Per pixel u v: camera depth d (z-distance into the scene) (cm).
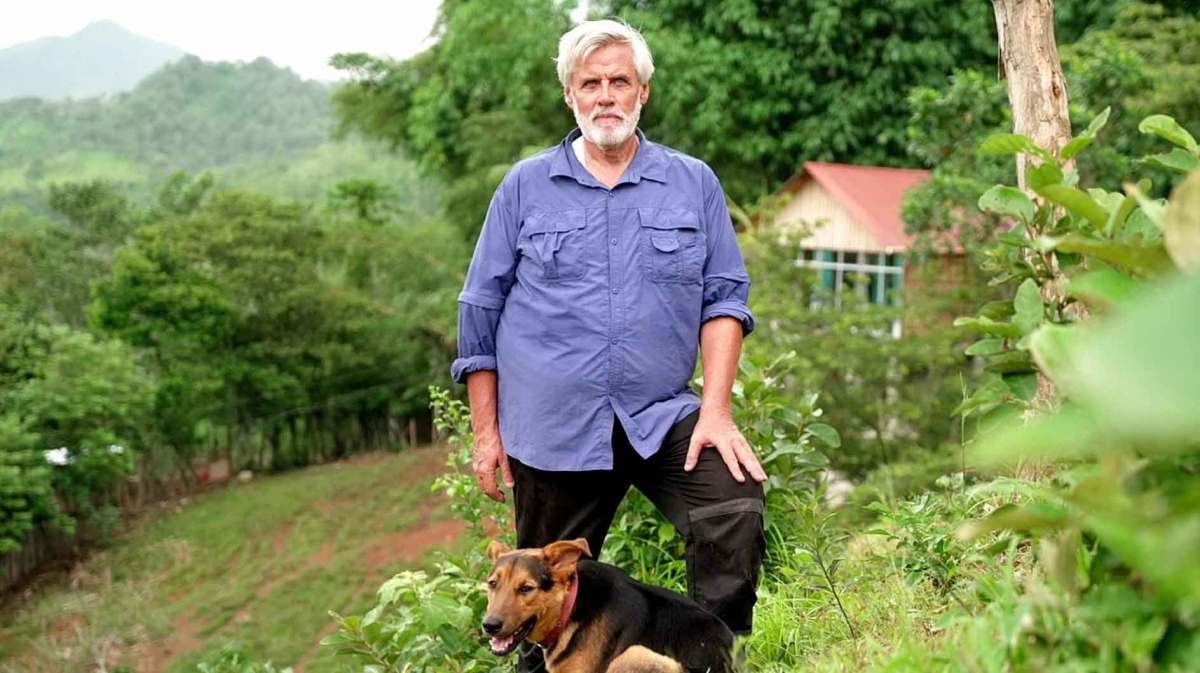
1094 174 1345
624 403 361
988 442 108
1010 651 200
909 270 1809
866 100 2416
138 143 11219
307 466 3534
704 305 379
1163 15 2000
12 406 2697
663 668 310
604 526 383
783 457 509
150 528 2955
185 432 3288
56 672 2066
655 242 363
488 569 489
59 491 2858
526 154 2639
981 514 414
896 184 2094
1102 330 83
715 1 2531
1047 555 185
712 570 356
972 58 2555
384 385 3575
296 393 3447
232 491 3269
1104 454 140
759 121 2508
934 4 2488
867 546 497
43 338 2883
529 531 378
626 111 359
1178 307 78
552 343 363
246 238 3391
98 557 2769
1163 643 159
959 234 1593
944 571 372
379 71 3334
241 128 12094
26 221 4953
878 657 278
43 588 2591
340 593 2400
